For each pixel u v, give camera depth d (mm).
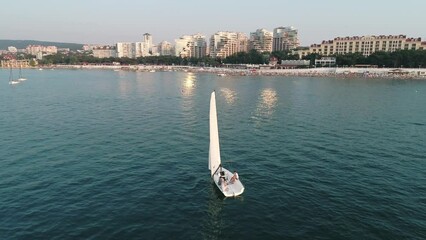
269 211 33344
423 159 49844
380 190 38281
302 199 35938
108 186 39219
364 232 29391
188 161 48625
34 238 28438
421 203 35062
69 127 72000
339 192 37688
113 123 77062
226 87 171875
